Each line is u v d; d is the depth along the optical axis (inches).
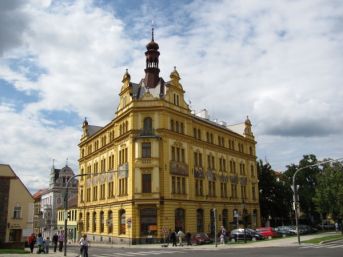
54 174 4921.3
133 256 1322.6
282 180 3700.8
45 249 1742.1
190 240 2058.3
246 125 3326.8
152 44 2583.7
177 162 2330.2
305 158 3686.0
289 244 1742.1
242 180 3090.6
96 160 2893.7
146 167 2215.8
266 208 3484.3
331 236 2271.2
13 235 2349.9
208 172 2637.8
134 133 2279.8
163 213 2145.7
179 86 2490.2
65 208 1473.9
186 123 2477.9
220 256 1201.4
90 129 3248.0
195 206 2421.3
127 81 2468.0
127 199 2241.6
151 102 2303.2
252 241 2159.2
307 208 3560.5
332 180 2600.9
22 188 2434.8
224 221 2736.2
